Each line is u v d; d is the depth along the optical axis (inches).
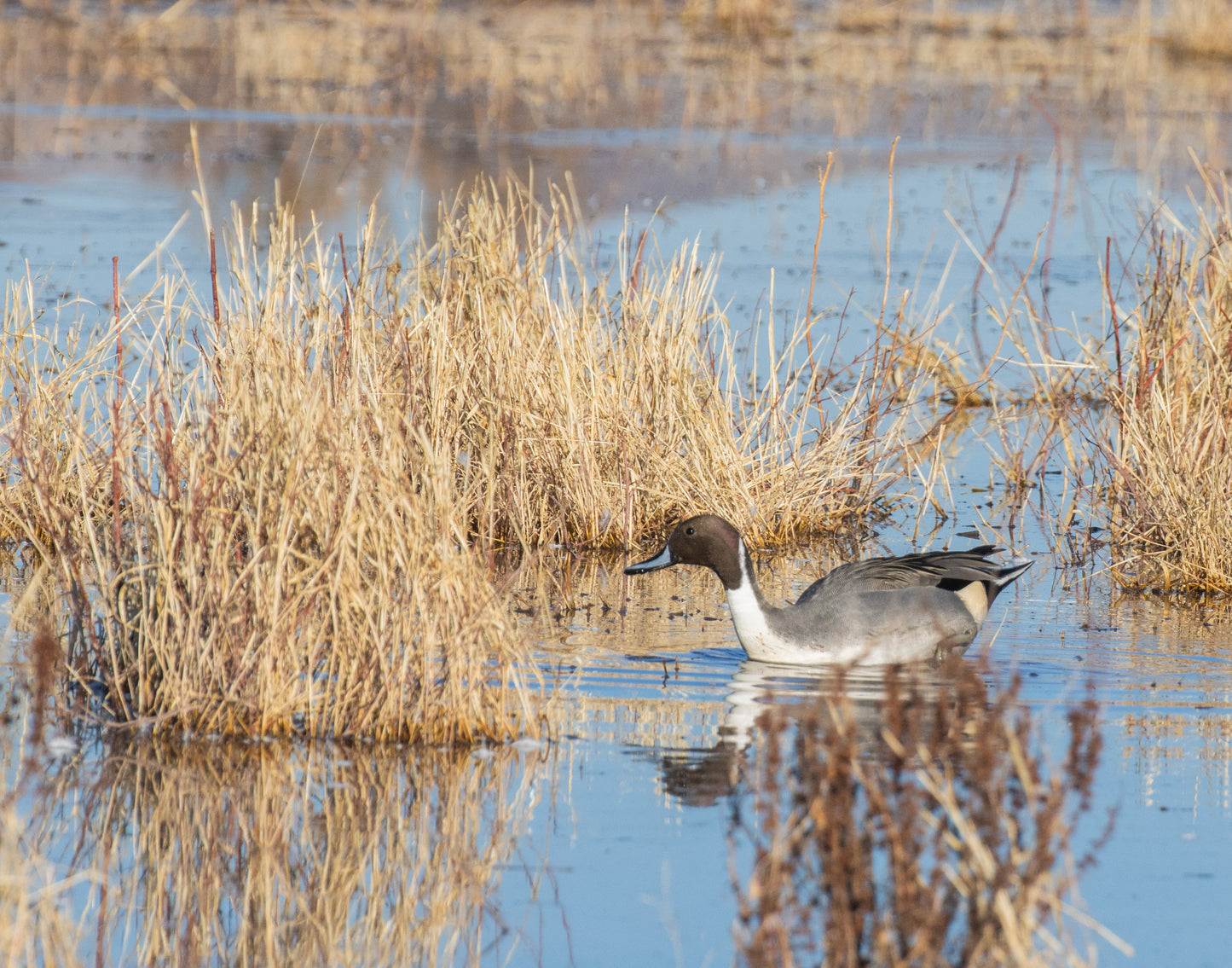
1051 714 394.3
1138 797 342.6
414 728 372.5
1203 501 530.9
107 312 725.9
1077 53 1681.8
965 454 691.4
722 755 363.6
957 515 613.0
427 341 554.3
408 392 512.1
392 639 373.4
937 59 1633.9
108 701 386.3
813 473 595.2
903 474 623.8
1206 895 300.8
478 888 304.0
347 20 1740.9
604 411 584.1
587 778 350.3
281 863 313.1
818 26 1813.5
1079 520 607.5
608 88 1440.7
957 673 429.4
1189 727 386.3
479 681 374.9
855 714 387.9
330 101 1363.2
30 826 323.0
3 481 534.6
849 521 610.2
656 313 616.7
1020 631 474.9
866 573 451.8
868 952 270.7
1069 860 285.3
